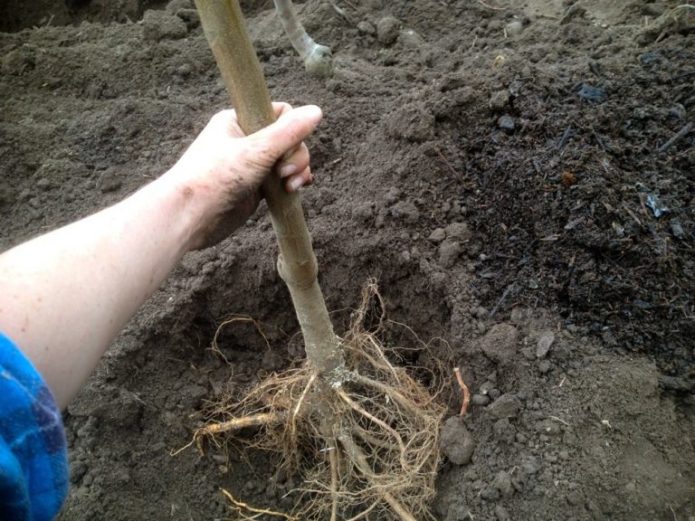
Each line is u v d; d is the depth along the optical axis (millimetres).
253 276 799
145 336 772
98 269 429
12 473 308
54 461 353
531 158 790
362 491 682
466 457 677
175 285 796
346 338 769
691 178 763
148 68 1131
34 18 1565
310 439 790
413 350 818
